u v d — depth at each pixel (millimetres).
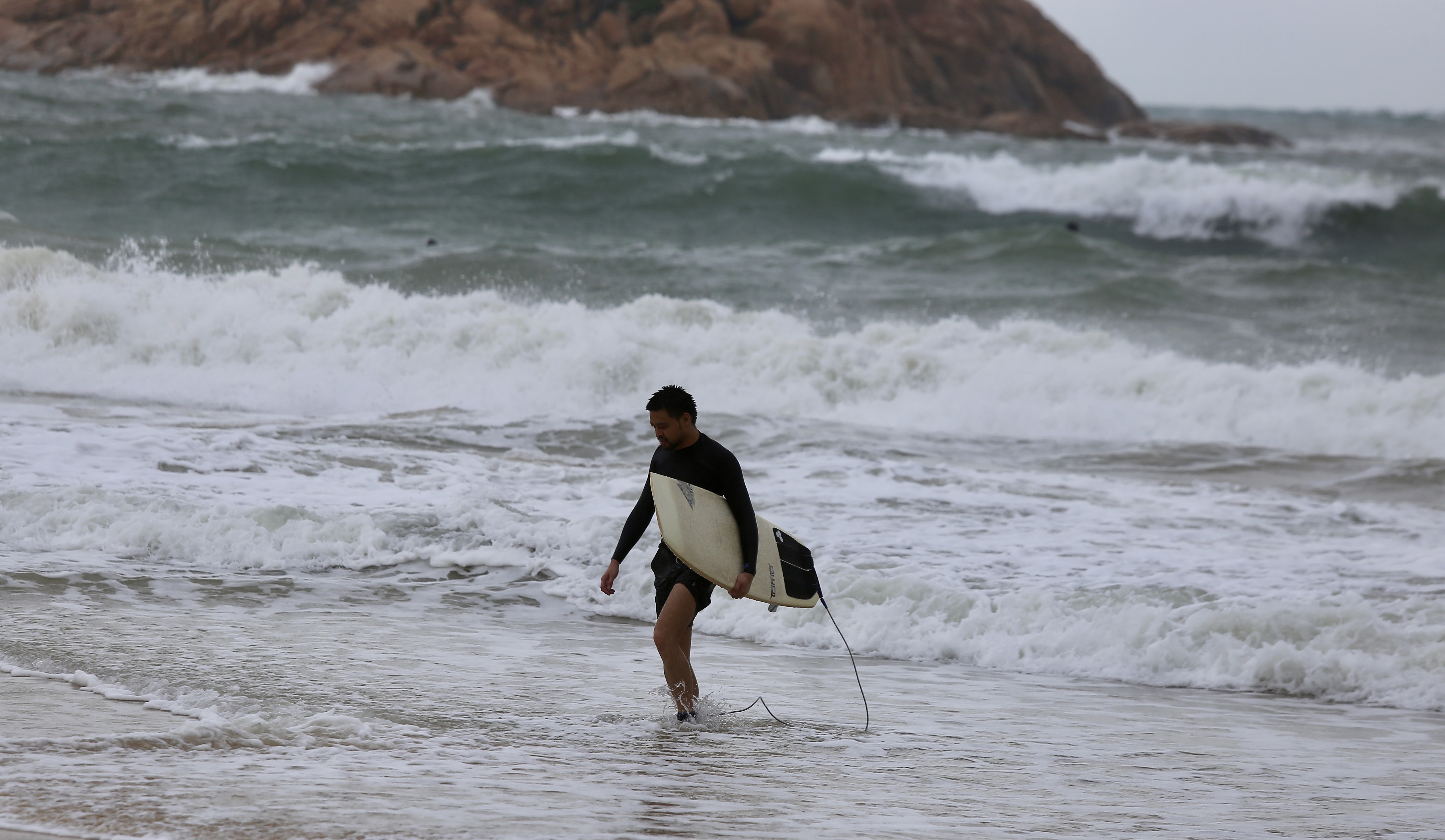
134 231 100812
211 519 32688
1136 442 57062
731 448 50000
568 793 14906
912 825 14367
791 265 97688
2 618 24000
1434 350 81000
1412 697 25047
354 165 126438
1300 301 92125
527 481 41000
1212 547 36531
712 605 30031
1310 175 136500
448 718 18844
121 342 64625
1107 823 15070
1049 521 39312
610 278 87250
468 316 69438
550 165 132250
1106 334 75625
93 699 18516
